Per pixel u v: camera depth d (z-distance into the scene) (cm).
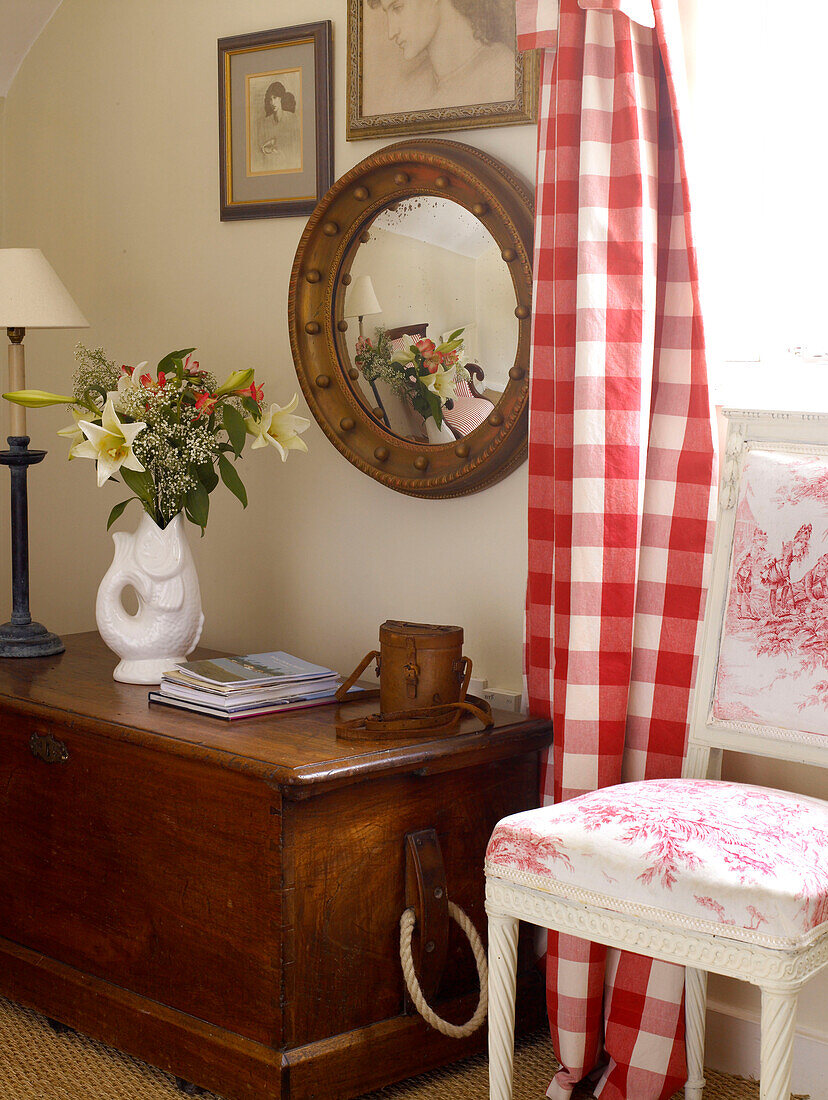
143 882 212
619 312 201
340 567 276
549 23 208
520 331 233
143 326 312
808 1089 207
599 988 206
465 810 214
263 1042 192
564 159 206
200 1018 203
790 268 212
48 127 331
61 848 227
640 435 203
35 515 347
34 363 343
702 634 204
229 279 292
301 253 263
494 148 243
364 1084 199
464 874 215
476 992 218
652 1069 204
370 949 201
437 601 258
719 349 220
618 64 199
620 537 203
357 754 195
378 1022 203
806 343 210
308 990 192
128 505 322
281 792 186
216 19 289
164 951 208
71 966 227
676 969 203
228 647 301
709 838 161
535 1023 231
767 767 212
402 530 263
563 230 207
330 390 264
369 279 257
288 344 281
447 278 245
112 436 239
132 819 213
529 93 234
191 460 244
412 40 250
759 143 214
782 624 189
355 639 274
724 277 218
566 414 209
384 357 256
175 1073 204
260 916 191
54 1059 220
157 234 307
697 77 215
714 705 195
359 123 259
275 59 275
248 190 283
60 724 225
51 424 339
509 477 244
